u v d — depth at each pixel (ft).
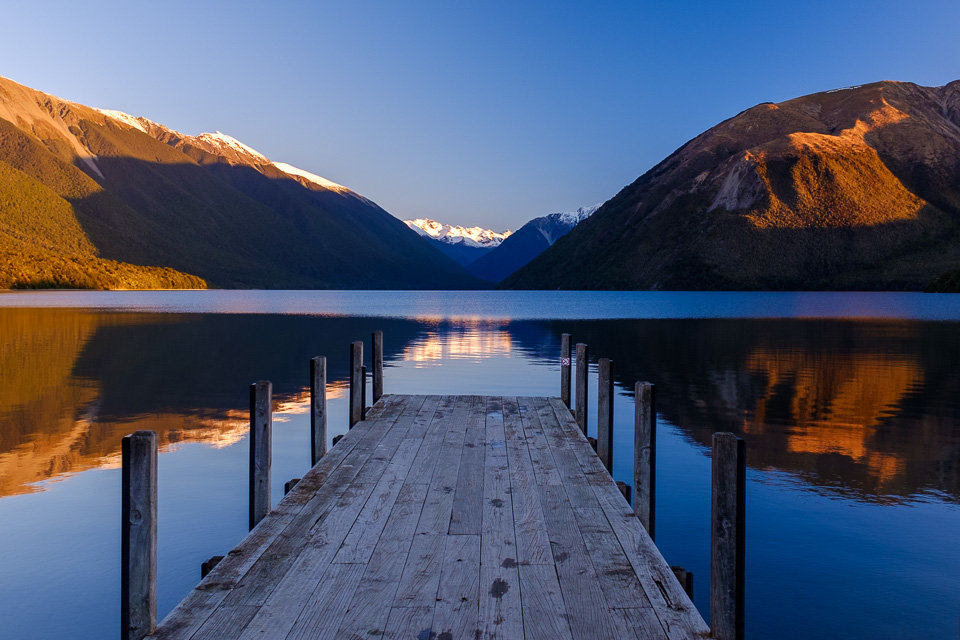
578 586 14.52
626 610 13.42
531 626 12.75
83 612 20.31
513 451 26.50
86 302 271.08
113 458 36.86
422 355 90.17
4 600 20.95
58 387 60.85
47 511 28.50
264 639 12.22
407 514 19.08
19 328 130.21
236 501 29.66
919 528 26.81
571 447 27.17
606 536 17.48
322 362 26.78
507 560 15.89
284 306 279.69
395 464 24.50
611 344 106.11
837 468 35.37
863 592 21.45
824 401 55.01
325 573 15.08
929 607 20.49
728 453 12.44
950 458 37.17
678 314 205.05
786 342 108.58
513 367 76.79
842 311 216.54
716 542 12.50
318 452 26.55
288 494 21.04
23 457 37.01
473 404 37.06
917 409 51.44
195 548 24.63
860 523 27.43
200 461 36.11
